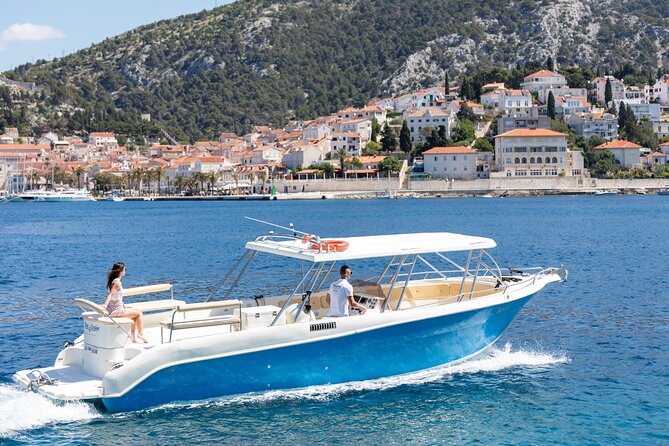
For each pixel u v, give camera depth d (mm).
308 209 161125
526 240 74812
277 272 48344
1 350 26781
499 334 23594
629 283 41812
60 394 17953
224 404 19219
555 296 37062
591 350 25750
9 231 103938
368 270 48125
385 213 137625
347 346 20094
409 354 21203
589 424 18641
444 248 21781
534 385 21516
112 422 18156
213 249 69188
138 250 69750
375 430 18094
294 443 17359
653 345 26500
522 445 17453
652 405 19969
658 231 86625
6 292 42281
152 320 20984
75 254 66688
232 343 18859
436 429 18219
